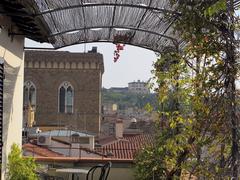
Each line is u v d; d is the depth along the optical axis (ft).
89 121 183.01
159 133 26.84
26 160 30.07
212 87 19.30
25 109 138.41
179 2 20.16
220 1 12.96
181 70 21.33
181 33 20.80
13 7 24.11
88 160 41.52
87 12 29.22
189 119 20.52
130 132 137.69
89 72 183.73
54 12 27.71
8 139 29.78
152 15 29.09
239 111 18.62
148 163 33.55
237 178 18.04
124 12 29.27
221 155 18.84
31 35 31.01
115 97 233.55
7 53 28.60
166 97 21.94
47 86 182.09
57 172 36.60
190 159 21.38
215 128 19.25
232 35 18.66
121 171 41.32
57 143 89.51
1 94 27.07
